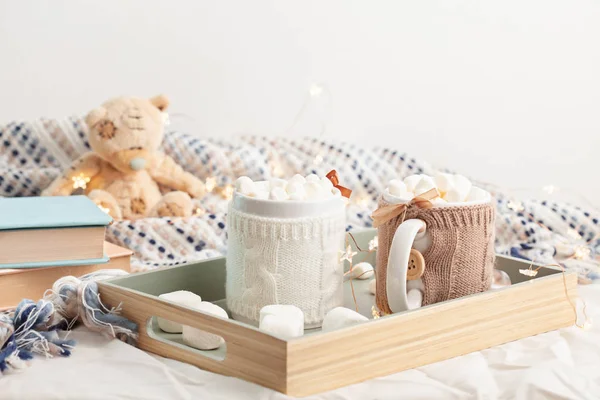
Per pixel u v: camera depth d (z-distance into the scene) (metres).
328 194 0.86
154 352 0.79
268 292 0.82
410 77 1.99
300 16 1.88
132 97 1.57
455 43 2.00
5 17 1.66
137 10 1.76
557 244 1.51
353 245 1.07
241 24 1.84
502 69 2.04
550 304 0.88
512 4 2.02
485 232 0.85
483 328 0.81
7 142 1.62
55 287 0.86
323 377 0.68
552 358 0.78
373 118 1.98
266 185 0.90
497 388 0.72
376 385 0.70
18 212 0.98
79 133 1.65
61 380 0.72
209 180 1.29
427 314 0.75
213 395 0.68
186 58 1.81
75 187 1.44
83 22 1.72
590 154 2.11
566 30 2.06
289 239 0.81
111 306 0.83
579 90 2.09
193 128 1.84
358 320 0.76
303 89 1.92
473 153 2.05
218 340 0.78
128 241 1.38
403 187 0.87
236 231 0.84
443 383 0.72
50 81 1.72
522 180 2.09
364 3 1.92
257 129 1.90
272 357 0.67
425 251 0.83
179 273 0.93
